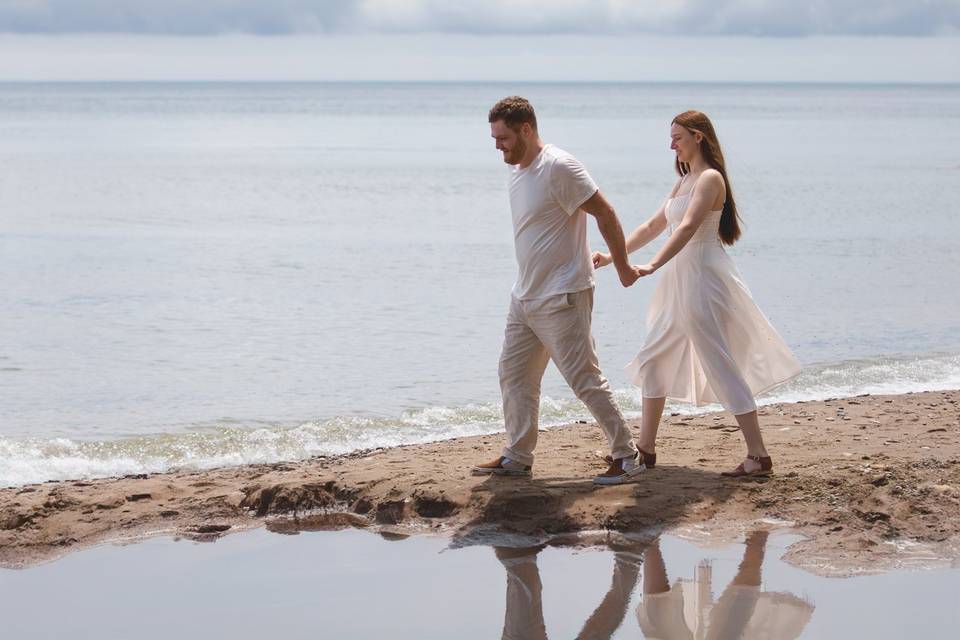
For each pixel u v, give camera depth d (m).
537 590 6.20
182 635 5.58
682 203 7.55
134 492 7.71
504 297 18.28
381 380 12.62
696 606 5.97
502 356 7.64
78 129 97.81
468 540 6.98
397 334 15.29
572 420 10.68
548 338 7.36
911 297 18.09
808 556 6.66
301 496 7.55
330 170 50.38
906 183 41.75
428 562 6.64
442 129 106.50
